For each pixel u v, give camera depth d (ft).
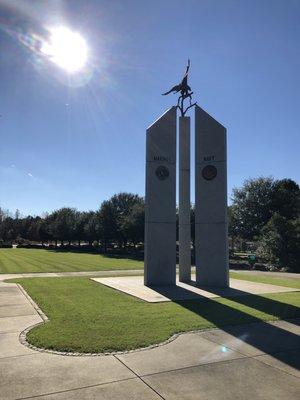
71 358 21.39
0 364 20.44
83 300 39.04
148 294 44.14
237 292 47.55
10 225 364.38
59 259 122.83
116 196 197.67
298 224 106.93
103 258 131.95
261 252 112.06
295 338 25.98
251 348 23.58
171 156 57.41
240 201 181.16
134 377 18.85
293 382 18.43
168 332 26.73
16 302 37.63
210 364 20.72
